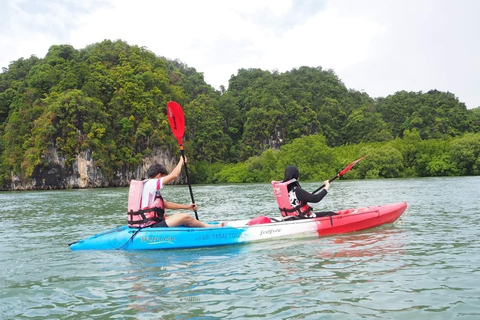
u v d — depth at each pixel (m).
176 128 7.19
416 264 4.73
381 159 53.47
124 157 66.88
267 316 3.22
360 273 4.38
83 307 3.56
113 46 83.19
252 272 4.58
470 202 13.23
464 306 3.35
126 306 3.55
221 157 86.81
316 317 3.17
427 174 57.03
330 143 95.62
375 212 7.29
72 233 8.46
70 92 62.50
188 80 108.25
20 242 7.24
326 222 6.78
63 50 76.69
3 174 62.97
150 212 6.14
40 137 58.34
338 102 108.81
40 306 3.61
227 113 98.94
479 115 100.00
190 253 5.77
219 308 3.43
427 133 87.75
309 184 37.91
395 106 105.38
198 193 27.52
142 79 74.12
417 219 8.84
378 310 3.29
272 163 62.91
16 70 83.06
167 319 3.21
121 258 5.51
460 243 5.98
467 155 53.47
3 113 75.19
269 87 99.44
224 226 6.49
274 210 12.70
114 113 67.69
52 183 59.62
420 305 3.39
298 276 4.33
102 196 27.27
